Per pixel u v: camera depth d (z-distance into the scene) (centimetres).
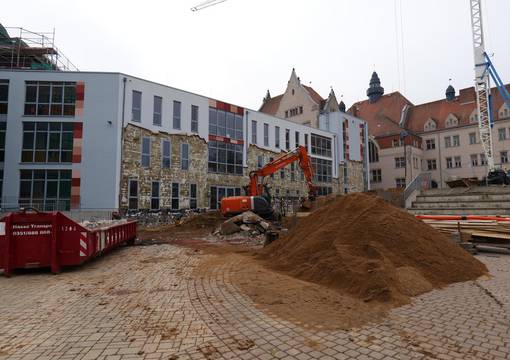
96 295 704
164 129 2762
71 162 2395
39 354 423
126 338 471
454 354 401
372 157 6266
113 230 1267
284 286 720
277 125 3766
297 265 884
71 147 2417
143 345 446
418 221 955
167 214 2633
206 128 3064
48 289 762
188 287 757
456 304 589
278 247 1140
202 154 2998
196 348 434
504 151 5378
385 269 671
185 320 539
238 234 1927
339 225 928
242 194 3278
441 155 6038
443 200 2383
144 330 500
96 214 2339
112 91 2491
